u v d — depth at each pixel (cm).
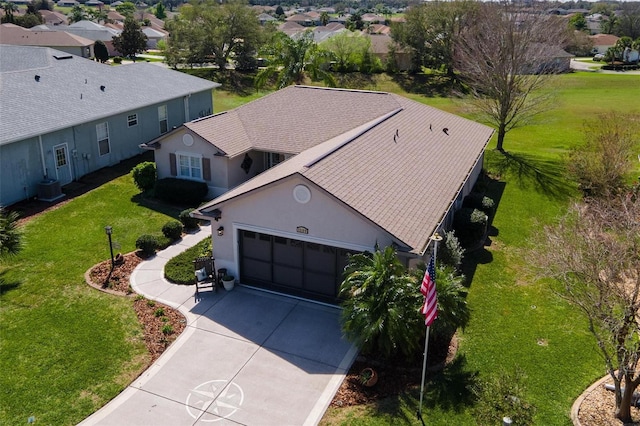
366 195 1584
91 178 2750
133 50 7931
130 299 1638
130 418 1163
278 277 1700
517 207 2552
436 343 1415
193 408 1194
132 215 2316
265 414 1177
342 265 1582
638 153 3078
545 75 3347
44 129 2420
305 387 1263
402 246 1423
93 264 1866
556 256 1218
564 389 1262
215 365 1339
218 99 5488
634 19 11956
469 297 1698
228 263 1736
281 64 4650
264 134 2602
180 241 2073
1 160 2262
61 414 1173
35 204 2392
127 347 1403
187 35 6569
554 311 1612
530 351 1409
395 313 1245
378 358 1365
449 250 1664
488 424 1053
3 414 1172
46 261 1883
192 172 2536
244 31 6625
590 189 2664
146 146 2556
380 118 2394
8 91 2564
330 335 1469
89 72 3198
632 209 1313
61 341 1424
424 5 6806
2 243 1739
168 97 3338
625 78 6919
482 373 1309
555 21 3347
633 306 1054
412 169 1961
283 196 1559
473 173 2628
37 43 6894
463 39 4009
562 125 4422
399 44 6931
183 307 1600
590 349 1418
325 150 1916
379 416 1163
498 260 1977
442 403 1200
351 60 6925
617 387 1112
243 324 1517
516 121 3419
